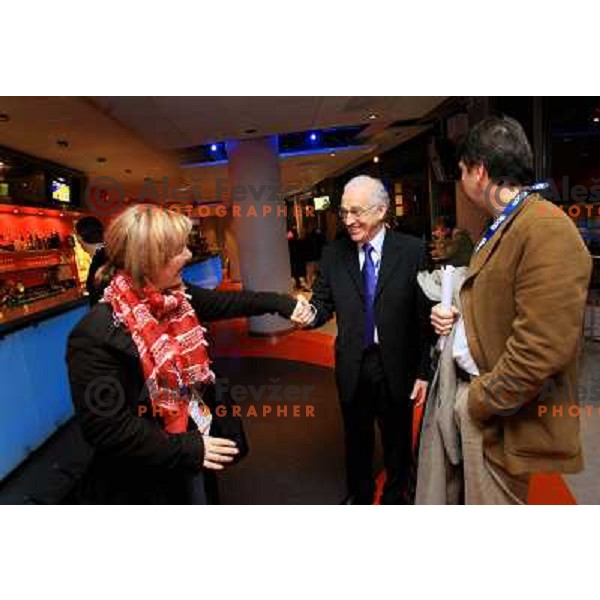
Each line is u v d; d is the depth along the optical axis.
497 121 1.06
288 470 2.39
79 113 4.07
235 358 4.70
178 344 1.10
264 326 5.54
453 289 1.17
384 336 1.62
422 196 8.98
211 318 1.41
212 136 4.89
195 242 12.78
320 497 2.12
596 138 4.05
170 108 3.73
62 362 3.19
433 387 1.21
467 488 1.12
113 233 1.04
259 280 5.62
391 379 1.64
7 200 6.12
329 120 4.67
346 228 1.58
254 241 5.57
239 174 5.48
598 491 1.94
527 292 0.94
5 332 2.59
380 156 9.76
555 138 4.13
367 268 1.64
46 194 6.71
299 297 1.55
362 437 1.81
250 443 2.74
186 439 1.05
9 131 4.64
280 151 7.52
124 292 1.03
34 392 2.81
